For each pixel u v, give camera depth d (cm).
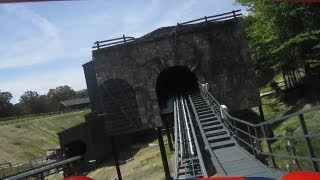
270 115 3875
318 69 3581
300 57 3525
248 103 3784
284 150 2297
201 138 2342
